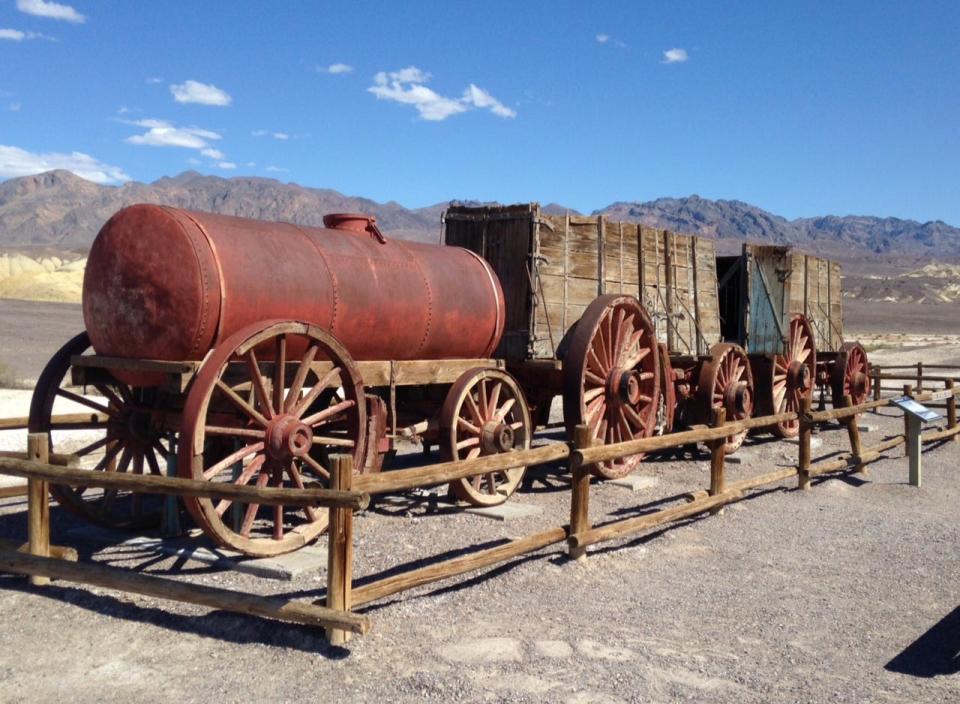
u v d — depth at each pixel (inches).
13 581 248.2
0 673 191.9
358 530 313.4
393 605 230.7
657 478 446.6
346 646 202.5
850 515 376.2
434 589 246.4
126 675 190.9
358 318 313.4
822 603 254.5
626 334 421.1
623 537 316.2
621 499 386.0
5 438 522.0
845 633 229.9
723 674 199.5
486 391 373.7
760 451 546.6
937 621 241.6
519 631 219.8
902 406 450.6
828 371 706.2
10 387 823.7
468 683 188.2
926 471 495.5
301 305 292.7
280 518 272.8
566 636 217.8
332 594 203.0
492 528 323.0
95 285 280.5
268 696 181.3
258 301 279.3
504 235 403.9
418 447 522.9
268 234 295.6
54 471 240.2
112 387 334.3
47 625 217.9
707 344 522.0
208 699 179.8
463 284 360.8
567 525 301.3
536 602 243.0
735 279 584.7
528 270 394.0
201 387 246.1
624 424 417.4
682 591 260.1
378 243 339.0
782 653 214.1
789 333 607.5
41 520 246.4
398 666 195.9
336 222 340.5
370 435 299.6
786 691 191.5
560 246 409.4
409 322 334.6
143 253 270.4
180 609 225.9
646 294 465.1
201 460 245.6
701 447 554.6
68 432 556.7
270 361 281.7
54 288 3422.7
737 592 261.4
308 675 190.4
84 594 236.2
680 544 312.8
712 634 225.3
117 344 278.4
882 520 369.7
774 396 592.4
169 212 273.4
